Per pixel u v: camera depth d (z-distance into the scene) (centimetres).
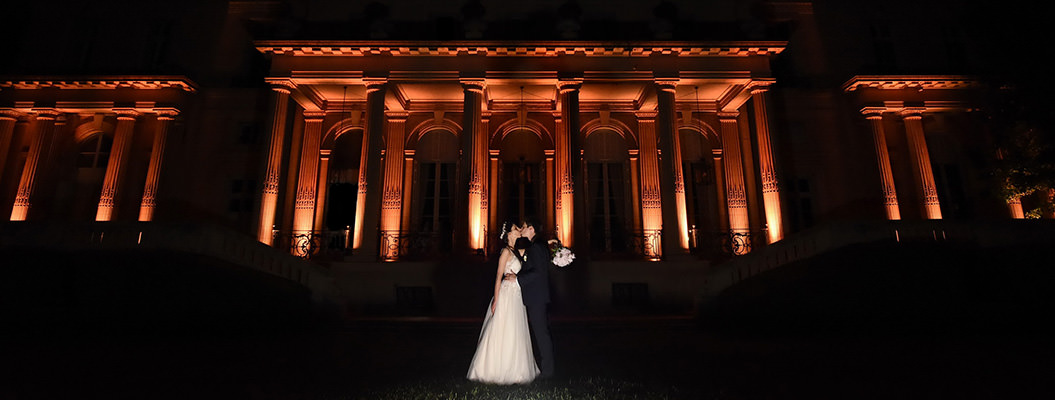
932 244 1145
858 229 1176
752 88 1495
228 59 1794
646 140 1692
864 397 391
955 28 1806
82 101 1648
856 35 1794
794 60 1775
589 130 1744
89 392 412
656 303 1298
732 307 1048
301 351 693
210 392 413
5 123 1661
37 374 493
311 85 1536
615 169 1727
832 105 1717
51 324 841
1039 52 1262
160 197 1591
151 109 1650
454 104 1738
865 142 1639
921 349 671
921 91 1638
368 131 1419
